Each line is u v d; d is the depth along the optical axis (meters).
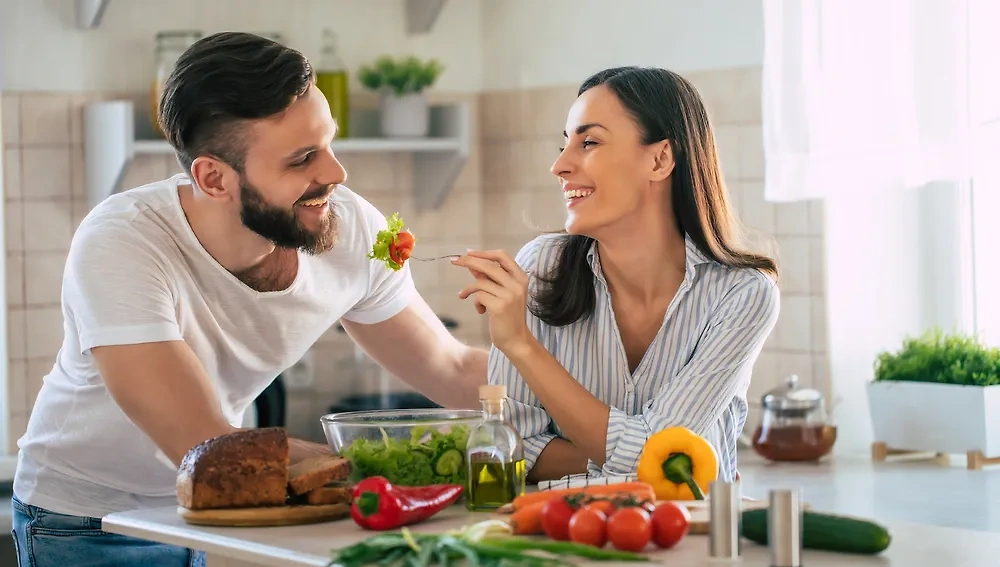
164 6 3.76
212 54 1.80
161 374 1.77
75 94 3.65
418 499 1.52
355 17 3.99
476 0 4.12
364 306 2.18
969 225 3.34
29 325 3.60
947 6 2.89
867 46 3.04
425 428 1.67
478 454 1.61
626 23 3.73
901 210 3.42
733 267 1.89
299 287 2.02
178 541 1.52
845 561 1.36
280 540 1.45
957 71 2.89
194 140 1.83
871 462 3.15
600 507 1.41
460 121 3.90
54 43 3.63
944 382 3.06
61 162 3.64
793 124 3.16
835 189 3.12
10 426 3.57
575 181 1.84
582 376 1.96
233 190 1.84
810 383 3.37
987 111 2.96
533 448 1.91
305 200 1.85
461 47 4.12
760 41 3.42
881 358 3.20
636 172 1.83
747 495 2.76
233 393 2.10
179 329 1.94
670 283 1.93
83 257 1.86
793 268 3.39
